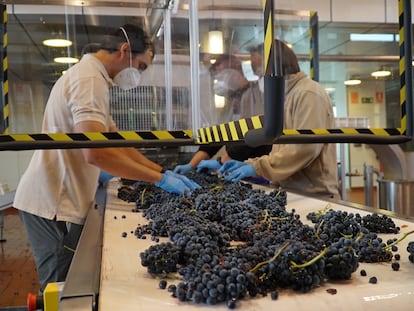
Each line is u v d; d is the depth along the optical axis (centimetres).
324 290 69
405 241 101
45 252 179
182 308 63
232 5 191
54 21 257
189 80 221
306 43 286
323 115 184
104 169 169
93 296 67
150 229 112
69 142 129
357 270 79
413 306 66
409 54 92
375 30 399
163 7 238
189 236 85
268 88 65
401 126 94
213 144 137
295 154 206
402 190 342
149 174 173
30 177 179
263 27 69
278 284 69
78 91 165
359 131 96
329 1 381
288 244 74
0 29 226
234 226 107
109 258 90
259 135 69
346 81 496
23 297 277
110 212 150
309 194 186
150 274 79
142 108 213
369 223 110
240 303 64
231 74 180
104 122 166
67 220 174
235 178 217
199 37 205
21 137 126
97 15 251
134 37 198
